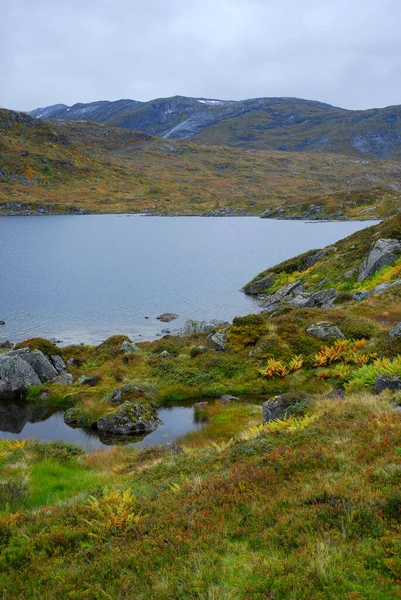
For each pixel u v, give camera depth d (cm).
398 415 1234
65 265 7900
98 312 4997
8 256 8781
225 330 3284
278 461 1055
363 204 18175
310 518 731
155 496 1073
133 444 2148
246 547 704
